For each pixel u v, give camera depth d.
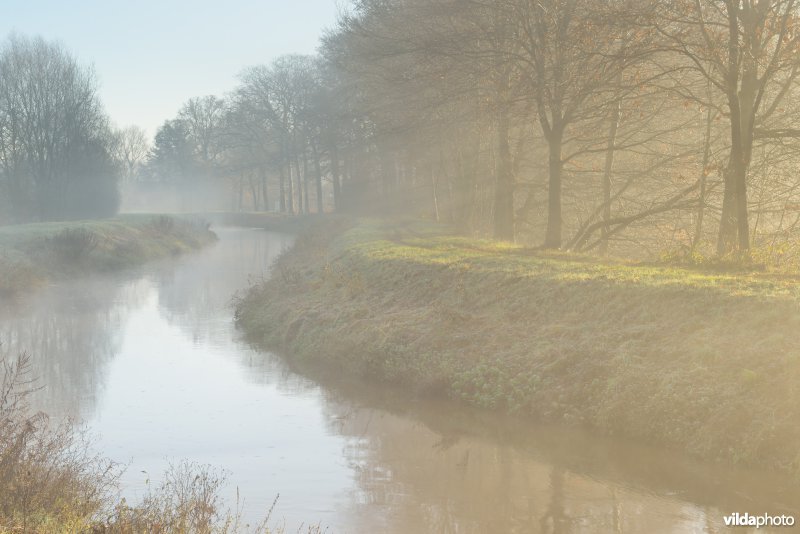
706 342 13.20
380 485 11.24
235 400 16.70
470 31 28.08
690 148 32.78
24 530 7.32
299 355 21.19
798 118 27.02
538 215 42.97
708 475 10.82
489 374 15.74
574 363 14.70
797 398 10.98
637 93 27.88
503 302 19.00
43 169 67.19
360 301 23.84
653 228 35.84
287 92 96.31
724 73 20.91
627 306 15.93
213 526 9.07
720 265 19.77
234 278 42.12
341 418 15.14
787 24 20.52
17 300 32.09
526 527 9.49
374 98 39.78
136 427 14.62
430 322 19.28
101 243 49.06
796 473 10.10
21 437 9.83
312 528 9.50
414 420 14.87
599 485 10.95
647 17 21.95
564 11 25.97
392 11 32.31
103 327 26.67
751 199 30.95
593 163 36.66
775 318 13.06
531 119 30.81
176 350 22.62
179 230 68.38
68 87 69.62
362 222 56.34
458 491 10.91
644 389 12.90
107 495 10.52
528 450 12.70
